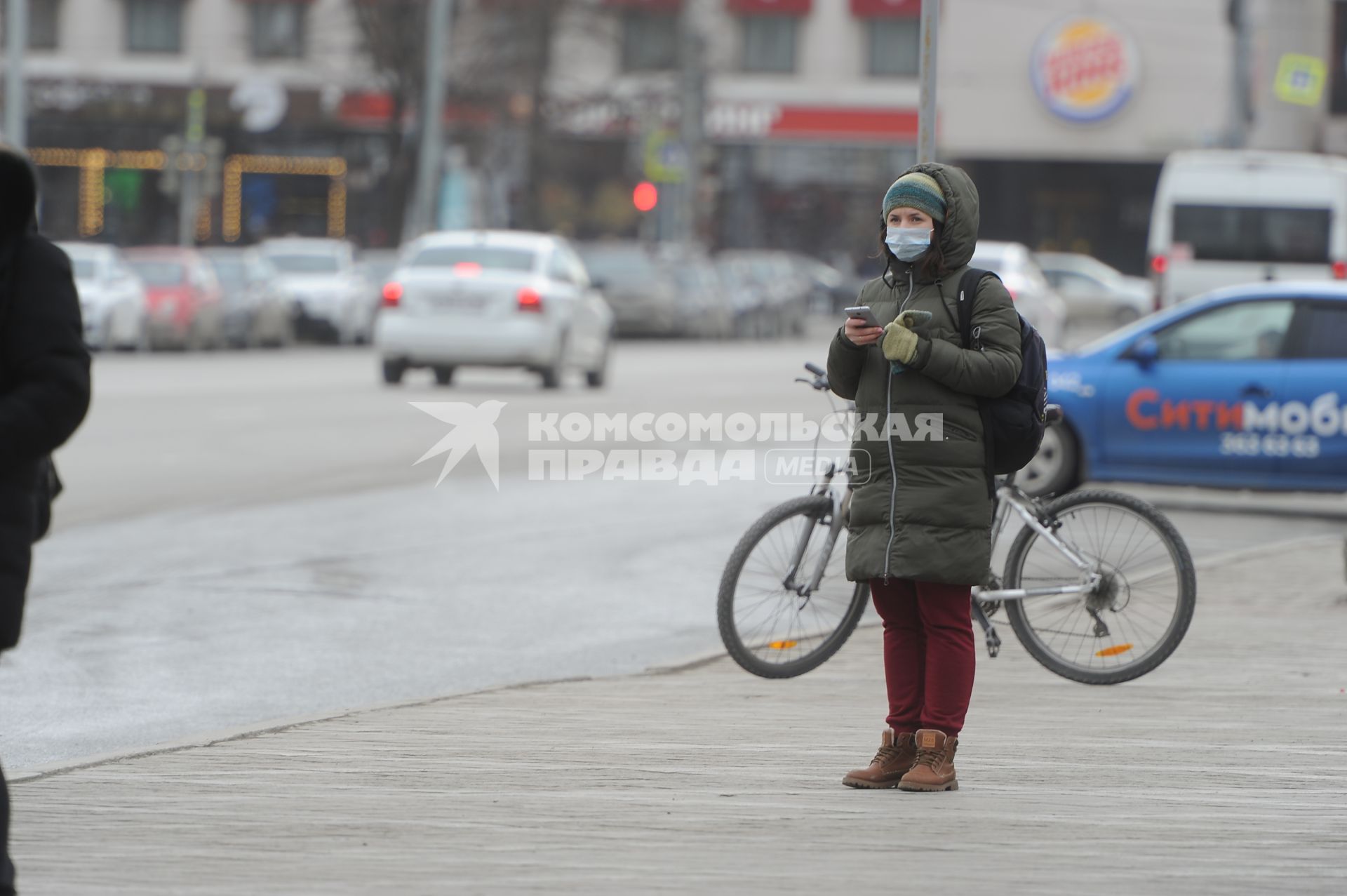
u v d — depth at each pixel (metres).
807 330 188.50
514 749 23.61
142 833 19.17
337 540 44.47
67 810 20.12
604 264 152.38
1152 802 20.89
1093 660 28.17
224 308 130.88
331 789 21.27
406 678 29.72
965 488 20.98
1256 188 102.69
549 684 28.45
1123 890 17.22
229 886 17.14
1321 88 187.75
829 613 28.94
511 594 37.75
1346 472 49.97
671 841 18.98
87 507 49.41
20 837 18.91
